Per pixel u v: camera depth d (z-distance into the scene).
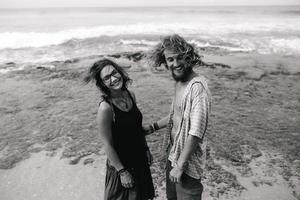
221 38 23.78
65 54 16.33
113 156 2.61
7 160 5.15
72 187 4.41
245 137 5.84
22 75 10.99
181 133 2.34
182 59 2.20
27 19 48.91
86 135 6.06
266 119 6.81
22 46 19.09
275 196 4.07
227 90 9.15
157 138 5.79
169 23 39.41
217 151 5.29
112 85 2.49
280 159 5.05
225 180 4.41
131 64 12.71
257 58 15.07
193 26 34.94
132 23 39.12
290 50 18.16
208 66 12.46
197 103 2.17
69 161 5.12
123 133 2.61
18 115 7.14
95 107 7.66
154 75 10.99
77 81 10.10
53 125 6.55
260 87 9.56
